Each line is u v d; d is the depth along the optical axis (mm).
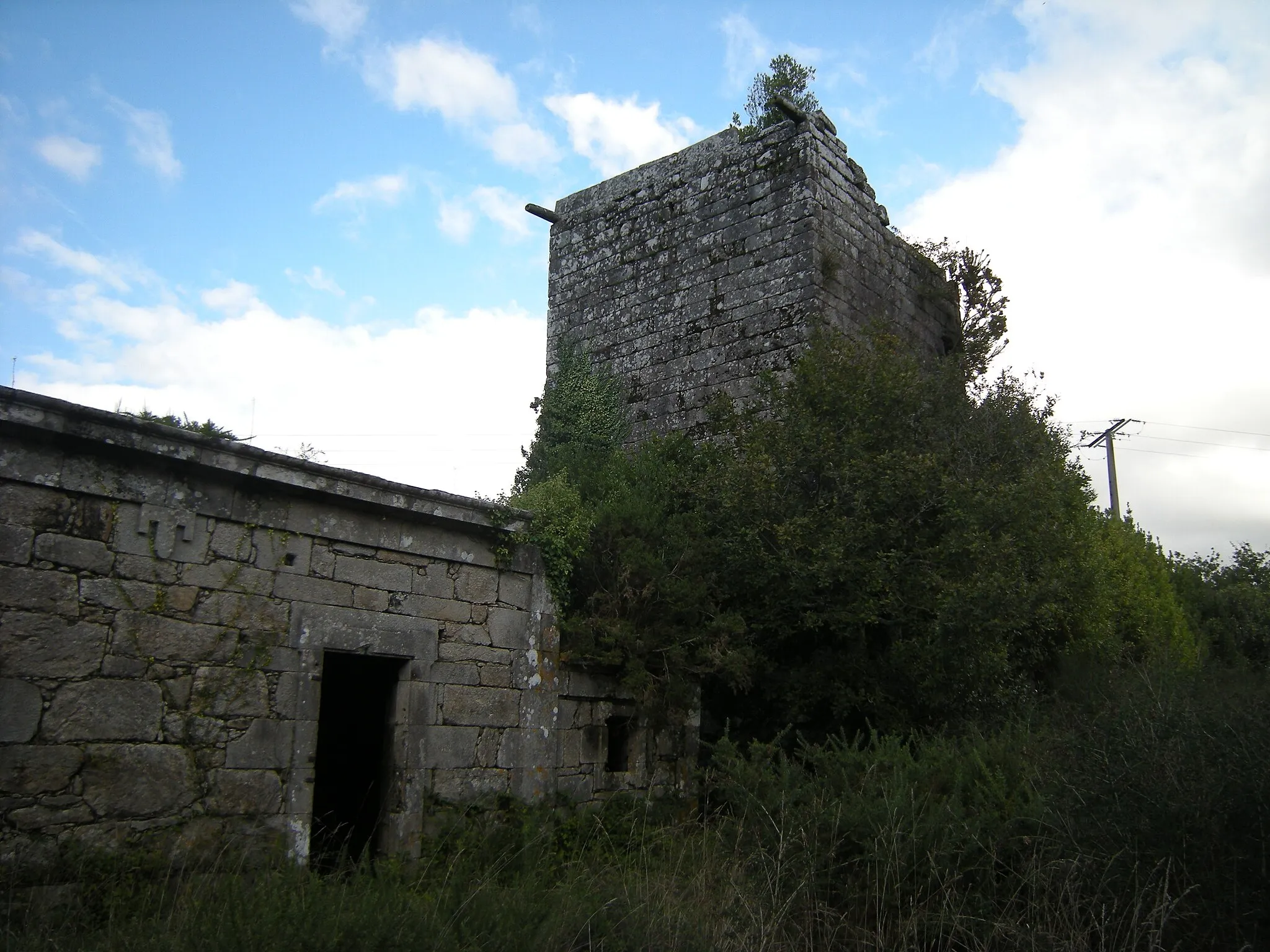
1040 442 14109
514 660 10562
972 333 17969
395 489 9531
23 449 7363
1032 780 8836
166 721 7844
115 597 7691
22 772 7039
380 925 6004
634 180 18688
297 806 8508
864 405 12898
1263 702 7969
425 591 9867
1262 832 6785
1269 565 32219
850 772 9562
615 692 11727
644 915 7203
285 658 8648
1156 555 21734
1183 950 6781
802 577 11875
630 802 11273
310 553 8992
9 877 6852
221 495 8445
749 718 12992
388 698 9641
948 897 7496
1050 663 15453
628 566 11516
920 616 12172
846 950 7570
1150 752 7809
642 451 14312
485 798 9977
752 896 7812
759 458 12562
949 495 12102
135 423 7785
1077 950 6824
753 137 17109
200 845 7836
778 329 15945
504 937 6285
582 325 18688
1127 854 7316
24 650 7176
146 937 6133
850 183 17031
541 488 11578
